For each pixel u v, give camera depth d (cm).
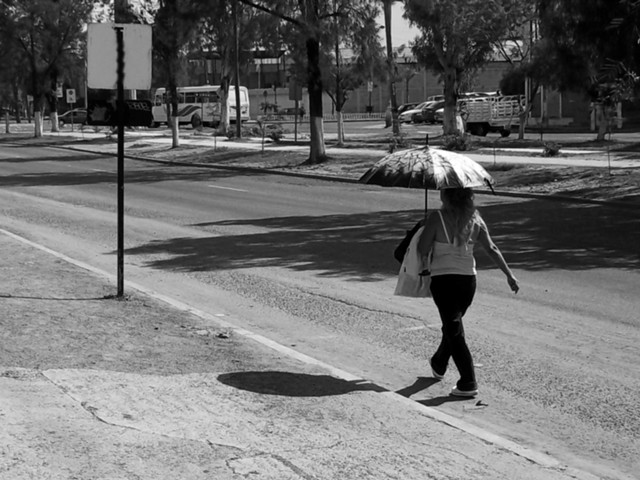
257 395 667
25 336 828
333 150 4003
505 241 1588
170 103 5069
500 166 2905
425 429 597
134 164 4103
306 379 720
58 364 730
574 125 5916
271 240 1630
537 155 3303
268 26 3447
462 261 700
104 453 521
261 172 3500
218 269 1331
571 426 639
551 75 3145
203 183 2992
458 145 3659
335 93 4356
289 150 4106
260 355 797
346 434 580
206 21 3834
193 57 4884
